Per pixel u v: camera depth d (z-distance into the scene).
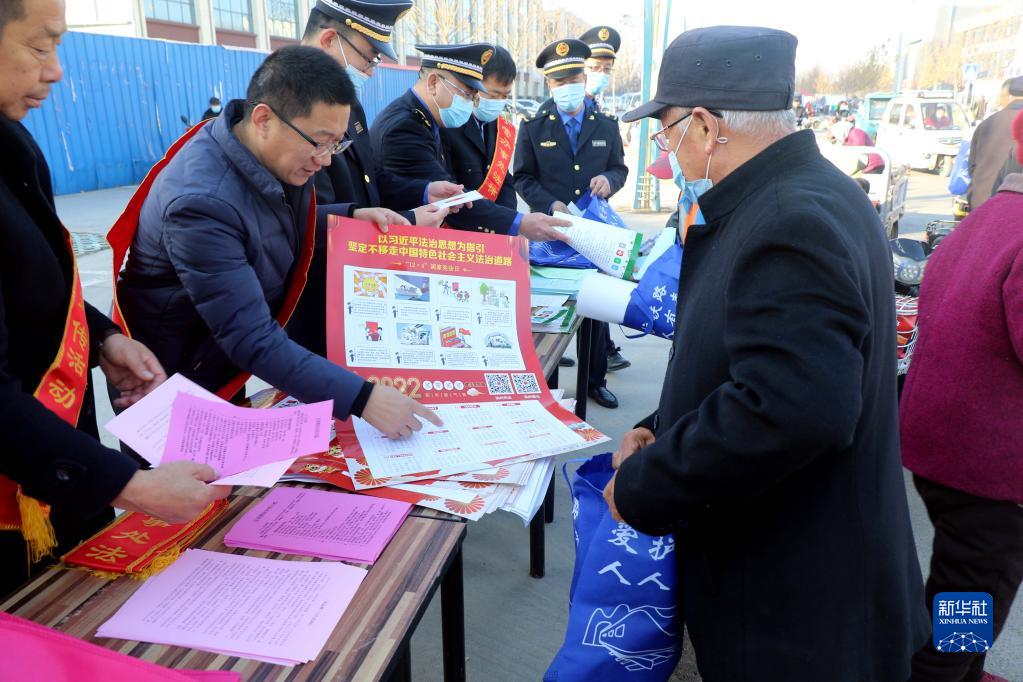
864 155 6.27
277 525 1.12
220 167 1.36
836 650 1.04
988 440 1.50
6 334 0.94
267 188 1.38
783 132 1.07
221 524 1.13
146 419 1.04
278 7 20.28
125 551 1.06
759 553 1.08
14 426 0.89
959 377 1.52
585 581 1.25
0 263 1.01
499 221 2.32
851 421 0.89
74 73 10.55
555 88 3.63
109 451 0.93
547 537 2.67
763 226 0.95
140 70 11.57
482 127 3.07
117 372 1.32
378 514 1.15
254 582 0.99
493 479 1.26
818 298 0.90
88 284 5.40
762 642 1.08
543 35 34.91
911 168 13.50
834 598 1.04
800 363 0.88
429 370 1.56
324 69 1.29
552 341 1.96
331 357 1.53
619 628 1.23
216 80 13.03
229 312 1.31
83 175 10.90
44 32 0.94
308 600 0.95
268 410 1.08
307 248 1.54
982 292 1.47
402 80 17.78
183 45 12.26
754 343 0.92
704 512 1.13
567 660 1.25
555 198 3.76
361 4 2.00
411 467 1.28
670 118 1.13
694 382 1.09
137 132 11.71
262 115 1.32
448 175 2.63
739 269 0.96
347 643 0.88
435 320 1.66
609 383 4.11
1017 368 1.47
